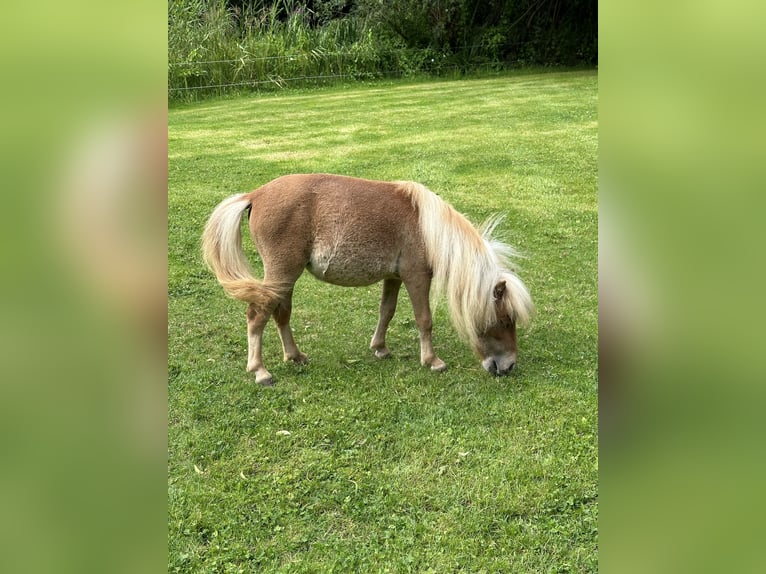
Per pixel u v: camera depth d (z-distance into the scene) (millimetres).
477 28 18844
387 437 3602
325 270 4094
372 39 18000
